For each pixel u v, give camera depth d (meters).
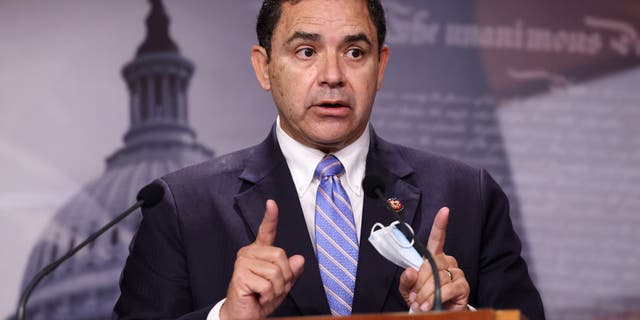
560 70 5.86
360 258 2.91
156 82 5.65
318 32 2.88
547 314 5.68
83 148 5.54
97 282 5.39
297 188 3.04
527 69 5.85
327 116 2.90
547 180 5.78
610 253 5.74
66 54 5.63
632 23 5.91
